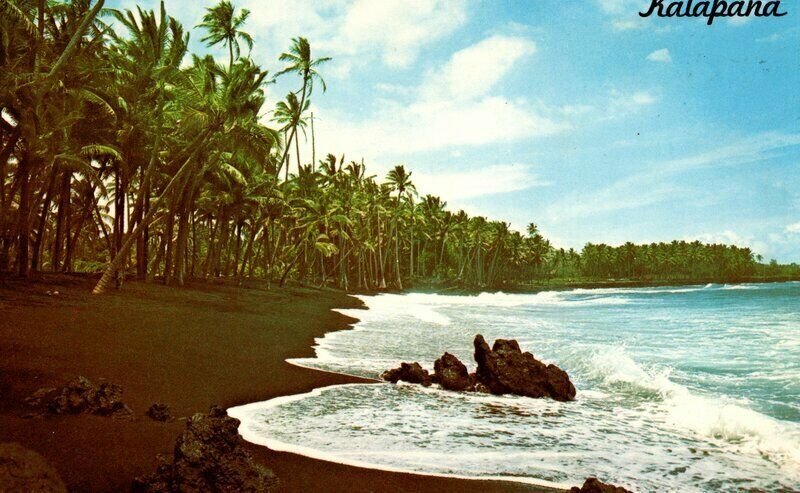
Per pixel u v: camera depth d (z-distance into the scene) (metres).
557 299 64.31
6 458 3.56
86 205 29.02
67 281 21.42
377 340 18.23
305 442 6.91
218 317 18.75
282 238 58.72
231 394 9.15
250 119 24.06
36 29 15.92
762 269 164.75
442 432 7.73
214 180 35.12
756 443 7.41
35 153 18.59
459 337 19.91
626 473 6.25
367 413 8.63
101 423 6.66
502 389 10.82
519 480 5.88
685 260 156.88
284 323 20.17
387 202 72.62
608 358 14.16
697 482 6.00
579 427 8.27
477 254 99.44
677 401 9.88
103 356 10.09
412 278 82.38
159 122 24.00
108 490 4.87
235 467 5.17
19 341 10.20
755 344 17.92
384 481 5.66
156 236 46.06
